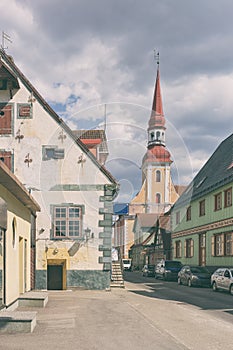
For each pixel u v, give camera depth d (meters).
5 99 18.83
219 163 31.12
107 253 18.11
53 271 18.36
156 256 39.12
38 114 18.53
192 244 31.88
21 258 14.08
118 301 14.34
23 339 7.76
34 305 12.48
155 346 7.29
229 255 24.66
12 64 18.78
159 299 15.75
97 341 7.62
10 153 18.44
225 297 17.25
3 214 10.23
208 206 28.64
